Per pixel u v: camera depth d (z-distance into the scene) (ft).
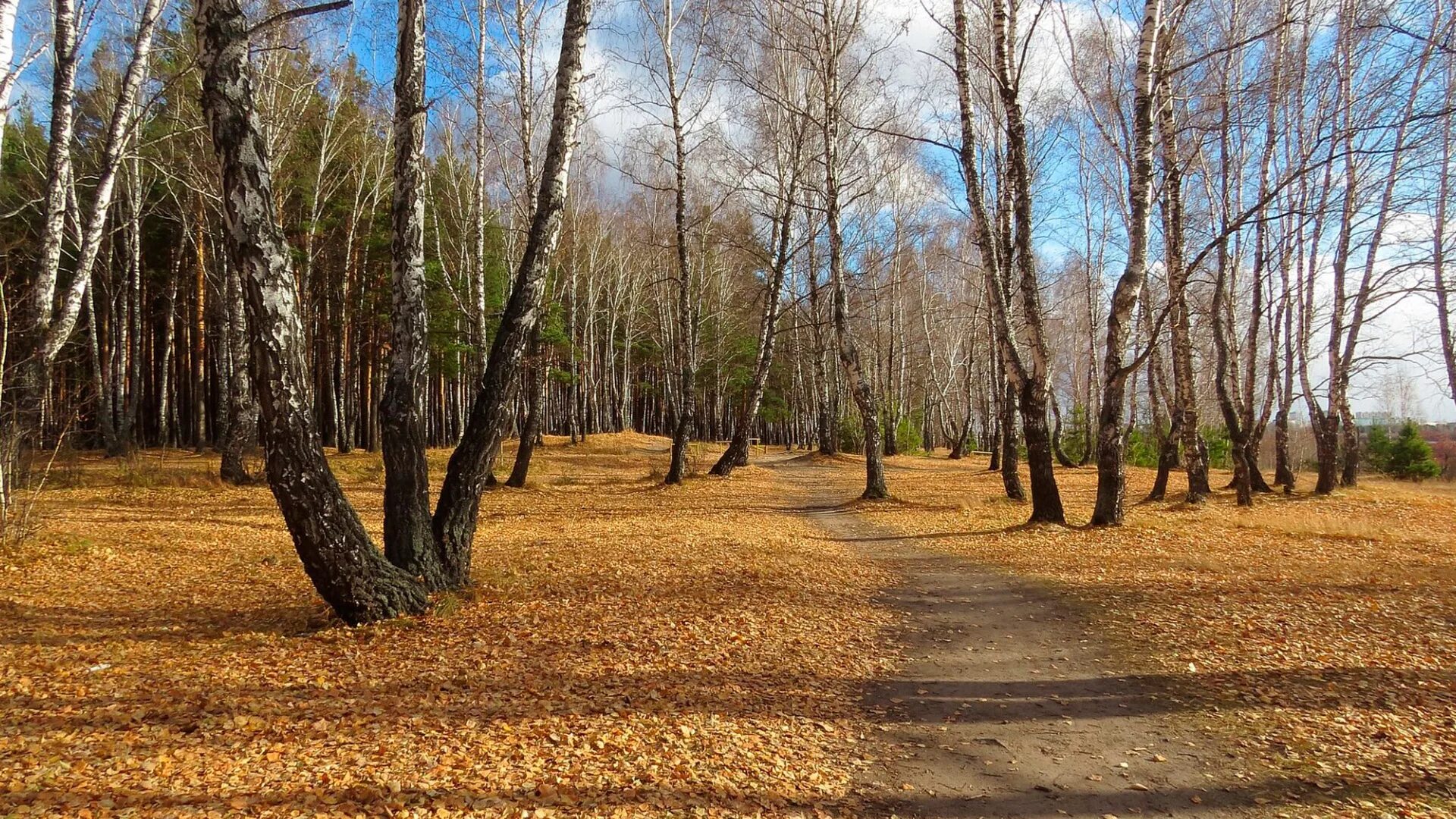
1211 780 13.92
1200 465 53.98
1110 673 19.72
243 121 18.66
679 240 70.85
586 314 151.23
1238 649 20.83
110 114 72.13
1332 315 62.64
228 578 27.96
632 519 48.57
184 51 60.80
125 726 14.34
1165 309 38.47
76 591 24.95
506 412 25.76
